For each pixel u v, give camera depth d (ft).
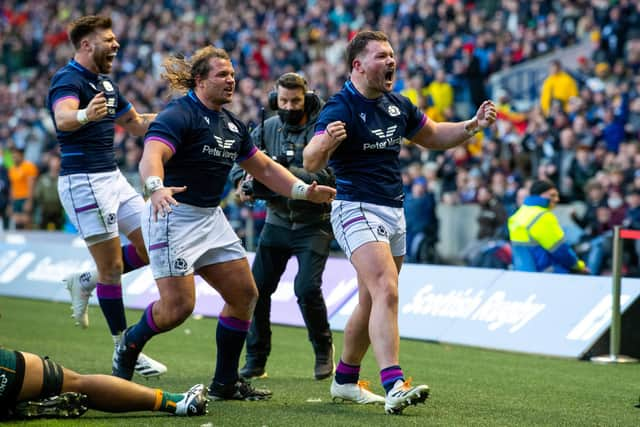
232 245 71.72
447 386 83.87
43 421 62.08
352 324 71.97
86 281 90.43
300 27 268.00
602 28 209.87
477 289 114.42
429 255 175.63
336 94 69.26
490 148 184.75
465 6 250.16
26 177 238.48
